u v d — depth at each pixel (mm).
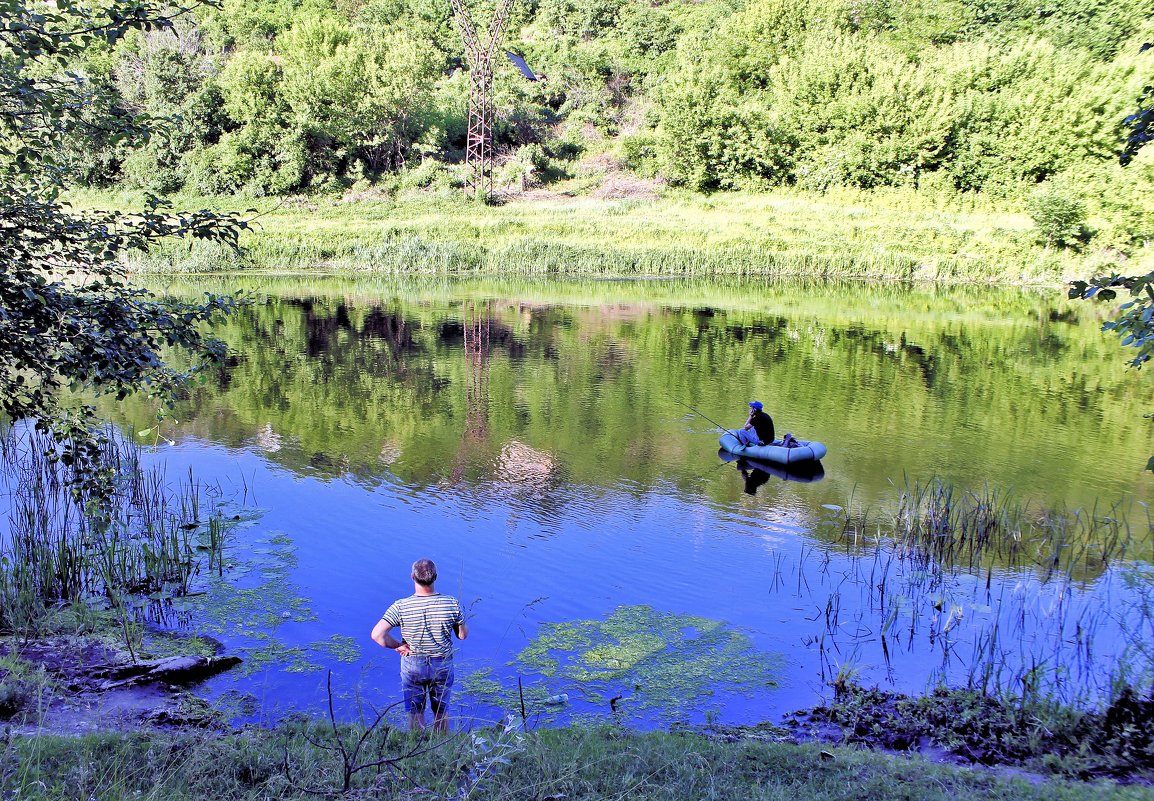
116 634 8711
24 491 12719
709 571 11078
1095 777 6223
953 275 44531
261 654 8555
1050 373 24078
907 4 72500
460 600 10086
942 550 11797
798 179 59156
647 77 71062
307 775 5340
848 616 9875
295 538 11766
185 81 56594
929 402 20625
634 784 5453
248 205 53719
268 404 19219
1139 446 17156
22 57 7723
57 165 8734
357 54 59219
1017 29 67375
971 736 7027
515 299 36312
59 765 5270
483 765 5504
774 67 63406
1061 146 52219
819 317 33125
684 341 27812
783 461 15414
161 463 14906
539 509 13180
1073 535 12508
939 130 55062
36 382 19016
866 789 5551
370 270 44812
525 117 66125
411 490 13875
